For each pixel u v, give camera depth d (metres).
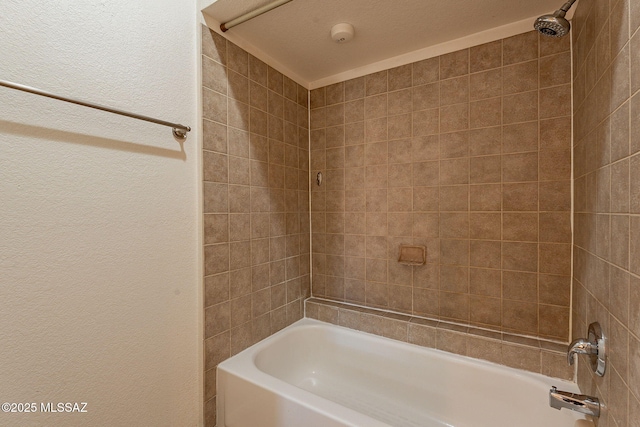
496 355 1.32
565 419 1.08
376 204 1.71
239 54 1.43
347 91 1.79
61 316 0.85
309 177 1.95
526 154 1.31
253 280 1.52
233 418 1.26
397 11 1.25
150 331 1.08
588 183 1.02
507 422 1.25
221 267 1.34
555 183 1.26
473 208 1.44
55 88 0.83
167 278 1.13
